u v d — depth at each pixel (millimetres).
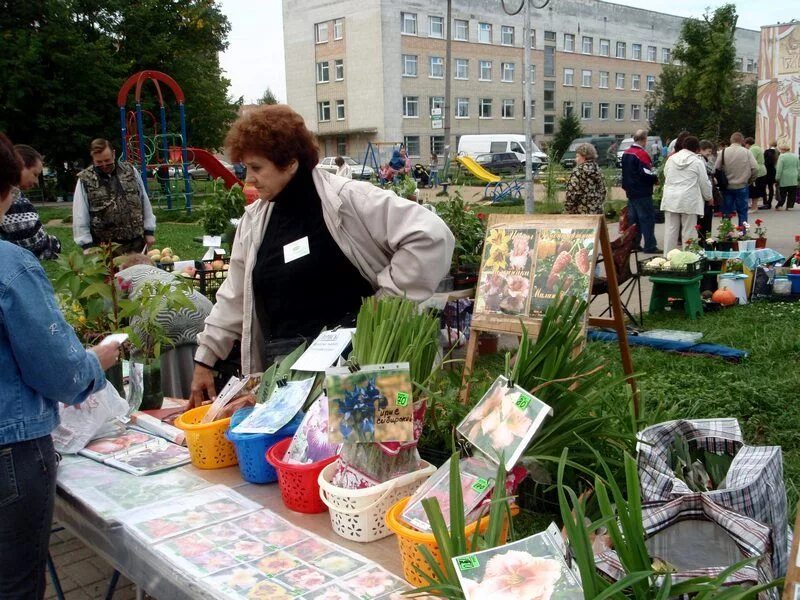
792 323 6105
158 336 2865
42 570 1923
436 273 2457
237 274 2732
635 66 56938
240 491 2018
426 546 1417
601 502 1278
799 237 7297
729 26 30375
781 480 1464
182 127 17812
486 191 19797
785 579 1042
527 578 1182
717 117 31172
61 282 2789
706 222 10023
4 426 1745
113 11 27547
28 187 4734
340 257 2516
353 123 43594
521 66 48375
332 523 1725
